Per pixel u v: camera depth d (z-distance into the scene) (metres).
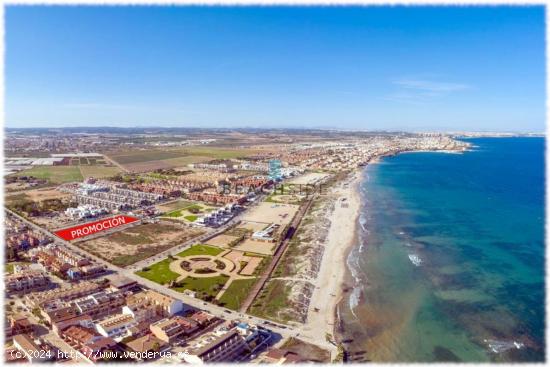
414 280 159.38
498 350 113.12
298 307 135.00
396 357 110.00
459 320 129.38
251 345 110.88
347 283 156.38
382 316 132.12
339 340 117.12
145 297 134.50
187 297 142.50
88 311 126.56
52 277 158.50
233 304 137.62
